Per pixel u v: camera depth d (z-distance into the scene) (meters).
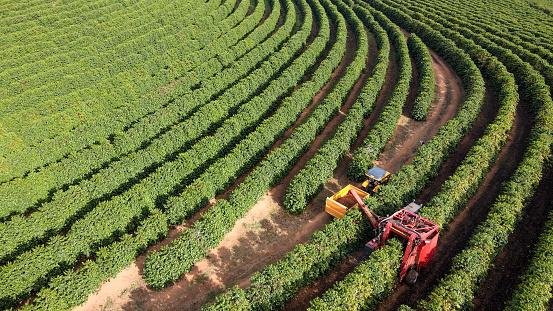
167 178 41.09
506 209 36.25
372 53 73.75
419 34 82.25
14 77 64.81
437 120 55.03
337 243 33.91
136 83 59.84
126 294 32.66
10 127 51.06
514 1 105.81
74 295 30.95
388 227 31.95
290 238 37.66
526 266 33.28
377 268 30.31
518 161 46.94
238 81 61.06
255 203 41.22
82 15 86.38
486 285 32.78
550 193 42.34
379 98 60.09
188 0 96.69
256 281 30.30
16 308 31.64
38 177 40.47
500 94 58.03
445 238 37.19
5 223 35.22
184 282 33.69
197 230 34.59
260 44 70.25
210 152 45.38
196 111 53.97
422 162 42.50
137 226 38.53
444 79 66.00
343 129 48.41
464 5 102.81
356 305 29.20
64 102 55.59
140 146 48.12
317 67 68.00
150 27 82.56
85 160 43.44
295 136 47.12
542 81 59.28
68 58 69.69
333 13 89.31
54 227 37.03
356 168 43.97
